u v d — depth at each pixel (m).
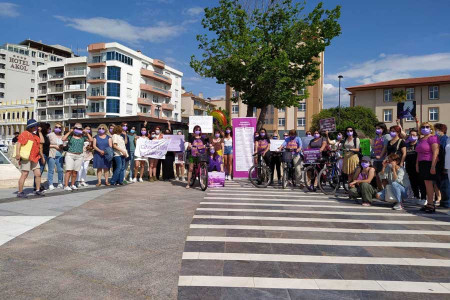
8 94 82.44
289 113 49.22
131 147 10.19
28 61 86.38
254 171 9.57
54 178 10.59
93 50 53.97
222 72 19.00
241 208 6.27
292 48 18.44
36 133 7.39
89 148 9.09
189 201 6.93
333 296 2.62
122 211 5.71
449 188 6.82
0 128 72.75
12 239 3.96
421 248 3.97
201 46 19.17
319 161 8.73
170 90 67.44
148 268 3.12
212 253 3.61
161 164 11.34
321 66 52.84
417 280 2.99
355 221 5.38
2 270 3.00
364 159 7.16
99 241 3.95
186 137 16.86
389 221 5.45
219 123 16.78
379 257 3.61
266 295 2.59
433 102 47.34
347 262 3.43
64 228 4.50
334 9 17.77
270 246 3.92
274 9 18.61
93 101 54.50
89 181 10.23
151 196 7.46
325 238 4.33
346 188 8.66
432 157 6.18
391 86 49.69
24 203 6.25
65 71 57.56
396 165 6.66
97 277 2.88
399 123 10.32
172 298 2.50
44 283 2.73
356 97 53.34
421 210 6.45
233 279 2.90
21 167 6.90
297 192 8.73
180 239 4.11
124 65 54.31
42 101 64.00
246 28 18.41
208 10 18.78
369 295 2.65
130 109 55.88
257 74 18.23
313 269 3.21
